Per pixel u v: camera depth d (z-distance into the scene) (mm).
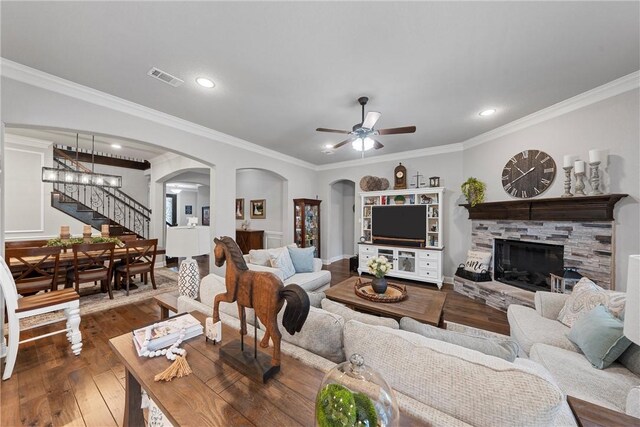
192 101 3002
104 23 1785
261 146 4973
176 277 5105
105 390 1875
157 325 1412
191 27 1834
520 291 3426
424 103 3029
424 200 5051
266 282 1083
